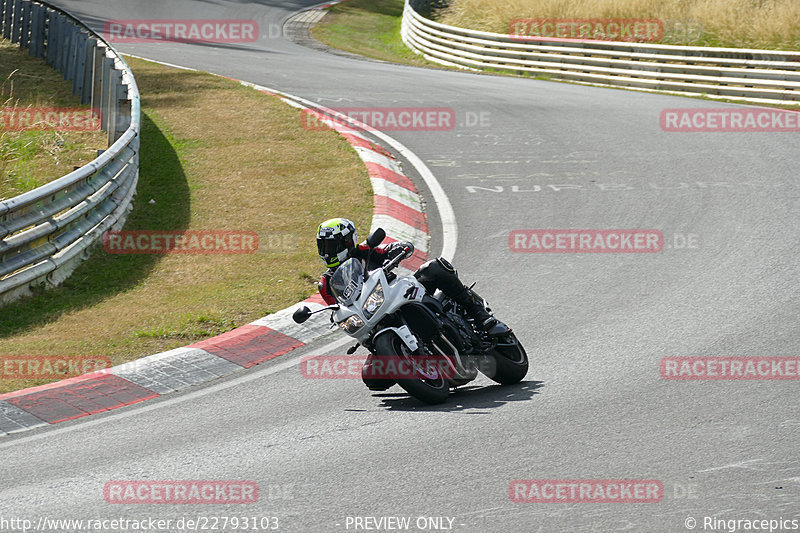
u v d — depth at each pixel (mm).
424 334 26922
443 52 115625
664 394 25531
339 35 141125
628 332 31453
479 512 19250
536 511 19141
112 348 33125
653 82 87750
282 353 32375
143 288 40688
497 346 27719
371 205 49906
